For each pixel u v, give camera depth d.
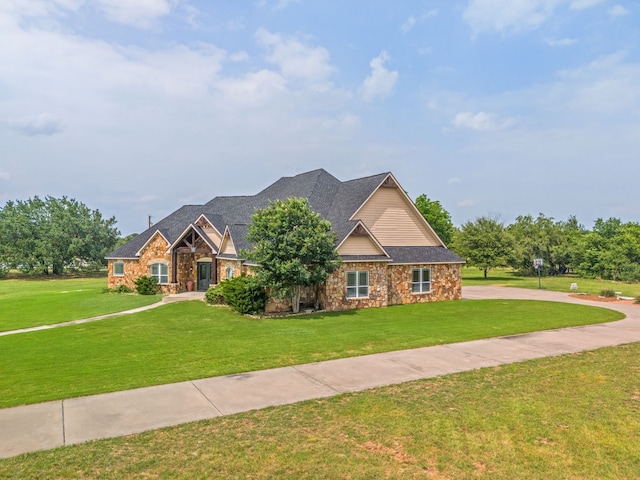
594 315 20.55
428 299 26.73
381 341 14.74
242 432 7.45
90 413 8.34
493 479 5.99
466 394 9.35
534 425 7.72
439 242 28.66
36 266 55.84
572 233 67.88
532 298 28.39
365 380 10.40
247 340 15.00
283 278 20.36
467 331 16.53
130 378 10.59
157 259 31.00
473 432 7.45
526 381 10.24
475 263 48.94
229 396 9.30
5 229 54.47
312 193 29.30
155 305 24.09
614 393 9.39
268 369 11.40
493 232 49.41
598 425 7.72
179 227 33.59
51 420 8.00
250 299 20.97
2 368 11.63
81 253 58.50
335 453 6.68
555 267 56.75
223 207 35.16
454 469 6.24
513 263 55.50
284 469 6.20
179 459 6.50
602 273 49.53
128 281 32.28
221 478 5.96
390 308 23.47
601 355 12.77
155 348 13.85
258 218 21.45
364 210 26.12
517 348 13.74
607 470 6.23
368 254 24.05
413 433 7.40
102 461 6.43
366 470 6.18
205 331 16.73
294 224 21.33
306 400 9.04
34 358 12.73
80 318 20.36
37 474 6.06
